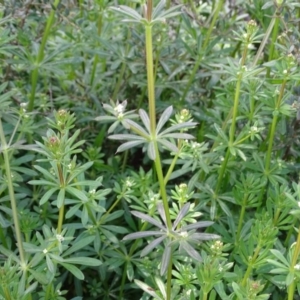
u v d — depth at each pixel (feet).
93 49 2.48
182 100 2.44
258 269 1.62
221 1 2.31
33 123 2.16
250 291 1.33
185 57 2.54
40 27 2.41
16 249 1.84
